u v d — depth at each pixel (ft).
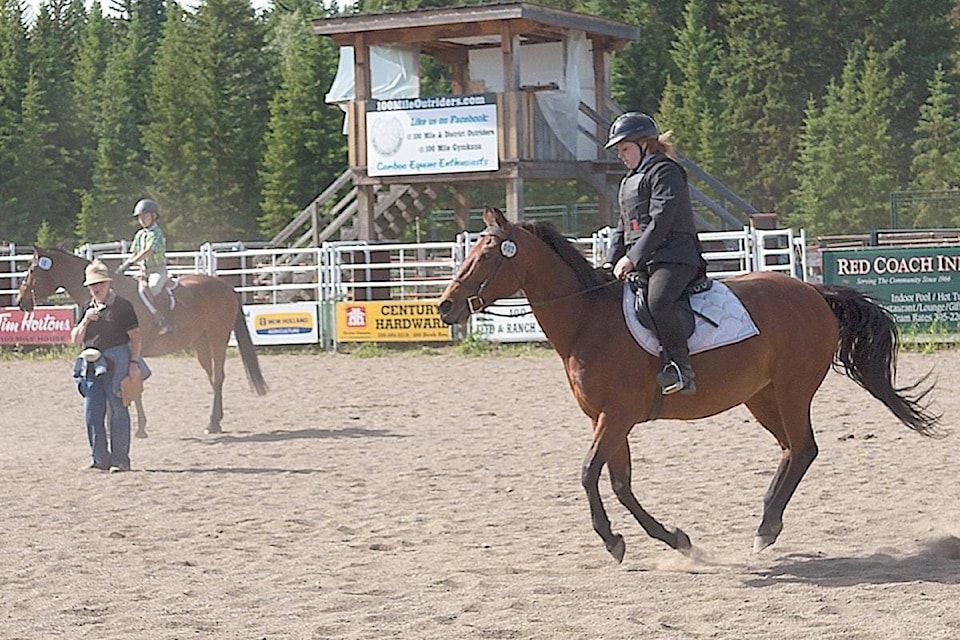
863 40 211.61
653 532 30.22
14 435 54.75
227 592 27.78
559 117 98.27
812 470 41.63
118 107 218.18
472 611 25.76
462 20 92.22
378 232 105.60
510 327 82.53
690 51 207.51
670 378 29.30
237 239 200.95
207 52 202.18
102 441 44.70
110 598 27.43
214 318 55.06
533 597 26.78
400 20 94.07
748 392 30.96
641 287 30.07
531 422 54.60
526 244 30.53
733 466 42.68
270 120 197.36
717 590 27.22
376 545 32.42
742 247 88.89
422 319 84.28
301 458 46.83
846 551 30.89
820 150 179.93
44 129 203.10
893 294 75.66
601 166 101.30
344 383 70.03
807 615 24.86
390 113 96.53
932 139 182.29
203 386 70.38
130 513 37.11
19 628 25.16
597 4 238.07
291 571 29.78
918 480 39.58
